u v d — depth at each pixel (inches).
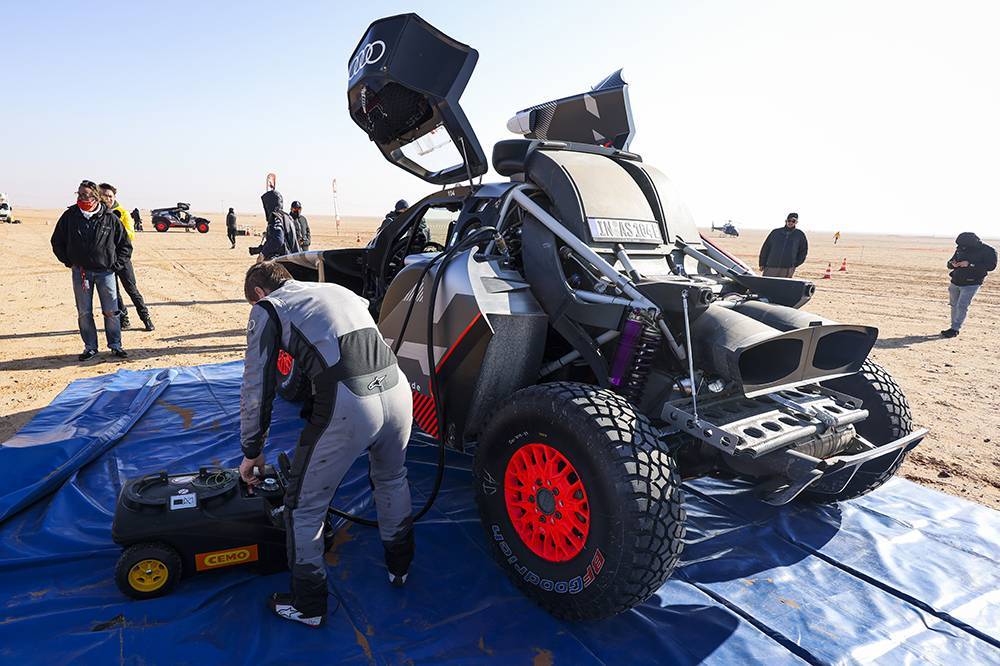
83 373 244.2
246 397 92.6
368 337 94.8
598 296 113.9
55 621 93.9
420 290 137.7
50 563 108.6
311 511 94.0
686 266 141.4
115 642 90.2
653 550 90.1
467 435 128.2
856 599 111.2
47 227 1405.0
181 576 102.7
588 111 173.9
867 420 133.6
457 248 132.0
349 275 217.6
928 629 103.7
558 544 101.0
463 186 164.6
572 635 98.7
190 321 365.7
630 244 129.8
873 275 871.1
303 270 225.9
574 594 96.7
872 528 136.3
